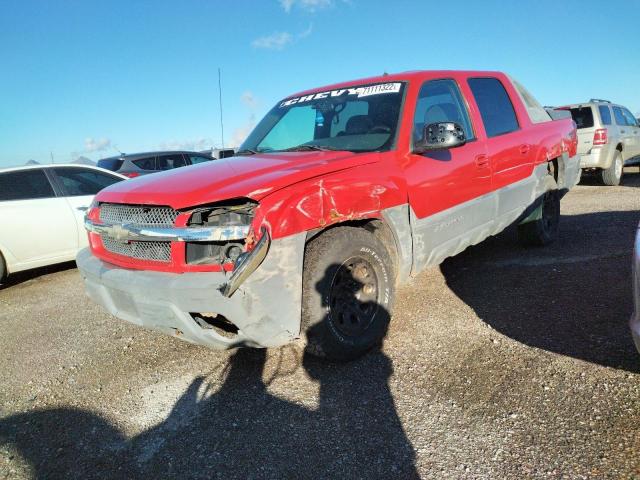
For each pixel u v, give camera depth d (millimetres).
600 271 4566
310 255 2906
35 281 6559
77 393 3191
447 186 3752
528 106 5270
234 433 2594
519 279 4570
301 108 4367
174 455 2465
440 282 4684
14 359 3850
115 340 4016
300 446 2436
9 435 2781
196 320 2795
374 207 3152
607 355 2982
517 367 2961
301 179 2822
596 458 2148
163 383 3199
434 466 2209
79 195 6789
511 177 4574
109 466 2438
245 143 4465
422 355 3238
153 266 2842
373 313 3273
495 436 2363
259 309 2617
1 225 6047
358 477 2189
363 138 3668
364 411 2674
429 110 3895
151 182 3150
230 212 2691
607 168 10742
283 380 3076
